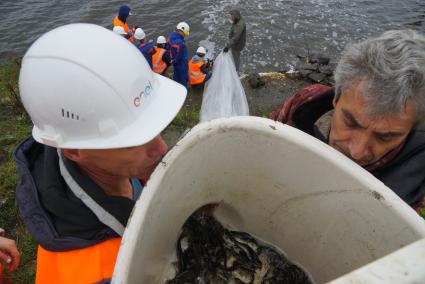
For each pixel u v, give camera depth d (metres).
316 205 1.12
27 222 1.01
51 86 0.94
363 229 1.00
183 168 1.03
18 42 9.43
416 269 0.53
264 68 8.12
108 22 10.17
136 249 0.82
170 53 6.20
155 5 10.73
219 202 1.37
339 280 0.51
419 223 0.84
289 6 10.68
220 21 9.93
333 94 1.40
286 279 1.29
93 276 0.93
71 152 1.05
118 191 1.24
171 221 1.14
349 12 10.52
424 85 0.99
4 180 3.74
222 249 1.36
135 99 1.04
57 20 10.25
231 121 1.06
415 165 1.19
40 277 1.01
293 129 1.05
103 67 0.96
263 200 1.28
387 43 1.02
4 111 5.13
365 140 1.13
